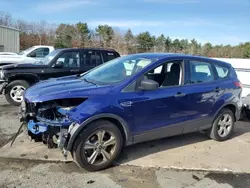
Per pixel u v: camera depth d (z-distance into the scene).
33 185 3.50
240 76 8.27
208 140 5.47
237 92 5.59
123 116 4.01
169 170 4.09
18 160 4.15
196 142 5.33
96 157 3.92
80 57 8.44
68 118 3.68
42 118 3.87
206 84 5.07
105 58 8.82
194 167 4.23
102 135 3.92
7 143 4.78
